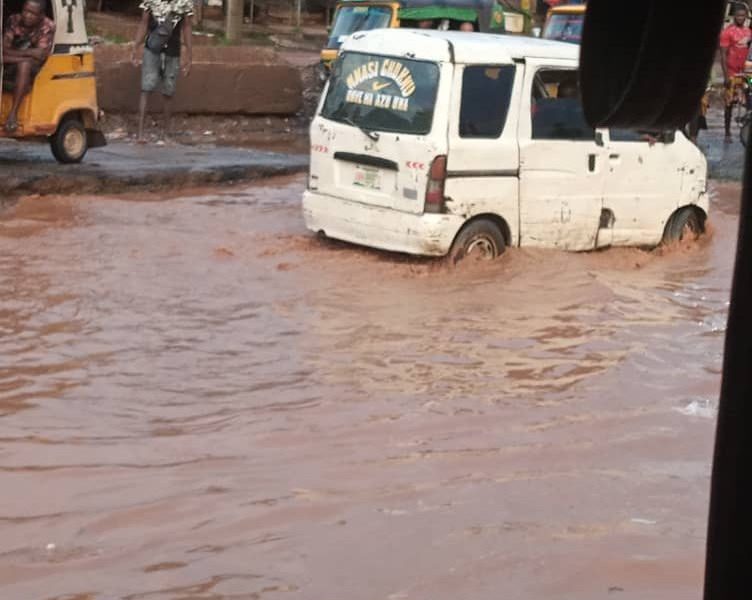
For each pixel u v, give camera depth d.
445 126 9.23
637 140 10.24
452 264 9.38
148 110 18.47
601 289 8.94
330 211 9.84
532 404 6.25
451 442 5.62
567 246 9.95
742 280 1.52
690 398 6.39
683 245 10.66
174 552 4.36
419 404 6.21
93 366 6.79
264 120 20.03
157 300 8.23
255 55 19.94
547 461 5.37
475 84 9.37
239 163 14.21
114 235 10.34
